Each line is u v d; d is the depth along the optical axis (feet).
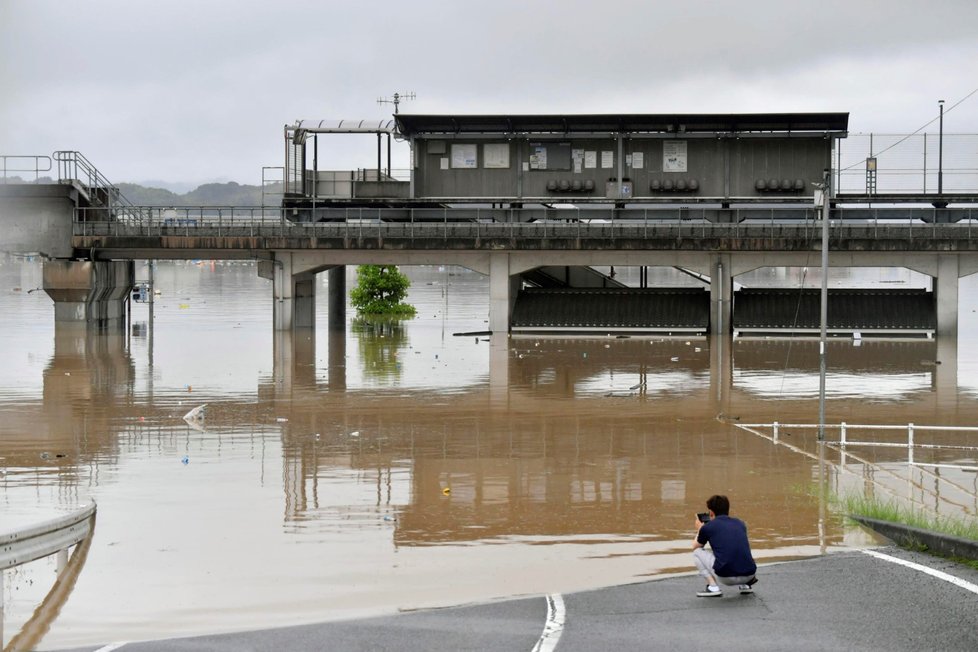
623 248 424.46
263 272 450.71
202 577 121.08
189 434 216.13
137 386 286.66
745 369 328.90
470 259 438.40
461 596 113.50
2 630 101.76
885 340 418.10
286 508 154.61
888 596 103.50
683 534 140.56
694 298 455.22
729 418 239.30
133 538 137.80
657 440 211.82
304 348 391.24
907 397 272.10
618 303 453.99
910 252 416.26
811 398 269.64
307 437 213.66
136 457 192.34
